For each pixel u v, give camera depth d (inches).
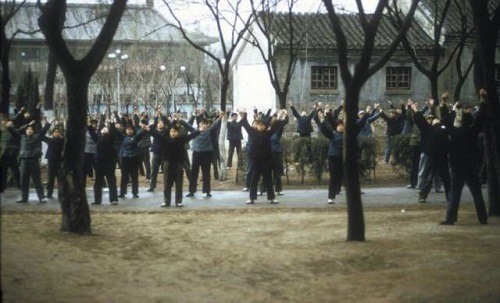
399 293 329.1
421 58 1363.2
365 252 419.5
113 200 689.6
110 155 685.3
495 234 479.5
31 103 1135.0
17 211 629.6
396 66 1364.4
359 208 458.3
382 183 869.2
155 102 2191.2
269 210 641.6
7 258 403.5
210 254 427.8
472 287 335.0
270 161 688.4
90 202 706.2
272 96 1384.1
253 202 691.4
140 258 417.1
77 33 1752.0
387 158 1002.1
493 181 576.7
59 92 2017.7
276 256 418.3
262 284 354.3
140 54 2225.6
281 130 770.8
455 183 527.5
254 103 1448.1
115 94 2223.2
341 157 679.7
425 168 682.8
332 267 387.2
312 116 904.9
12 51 2218.3
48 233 496.7
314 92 1336.1
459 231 494.3
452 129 528.7
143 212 630.5
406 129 940.6
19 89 1160.8
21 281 349.1
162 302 318.0
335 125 728.3
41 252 425.4
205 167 753.0
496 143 571.5
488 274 359.6
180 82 2544.3
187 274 376.2
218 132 907.4
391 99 1365.7
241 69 1481.3
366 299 321.4
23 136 698.2
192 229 525.7
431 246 435.5
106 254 426.6
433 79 872.9
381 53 1346.0
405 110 952.9
